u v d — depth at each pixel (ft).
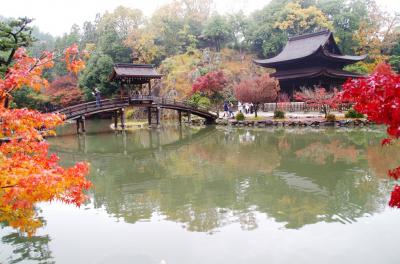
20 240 29.32
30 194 17.95
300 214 33.01
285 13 220.23
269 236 28.50
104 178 50.80
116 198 40.50
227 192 41.06
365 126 95.81
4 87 20.92
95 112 106.83
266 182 44.60
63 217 34.47
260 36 228.43
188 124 131.23
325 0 239.09
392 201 15.84
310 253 25.49
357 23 209.56
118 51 223.10
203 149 73.77
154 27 242.78
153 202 38.50
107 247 27.66
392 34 188.24
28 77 21.75
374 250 25.50
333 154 60.29
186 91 175.52
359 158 55.98
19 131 19.75
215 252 26.21
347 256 24.86
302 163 54.49
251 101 115.34
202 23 261.85
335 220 31.22
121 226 31.83
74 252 27.02
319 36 158.71
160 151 74.54
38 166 18.48
